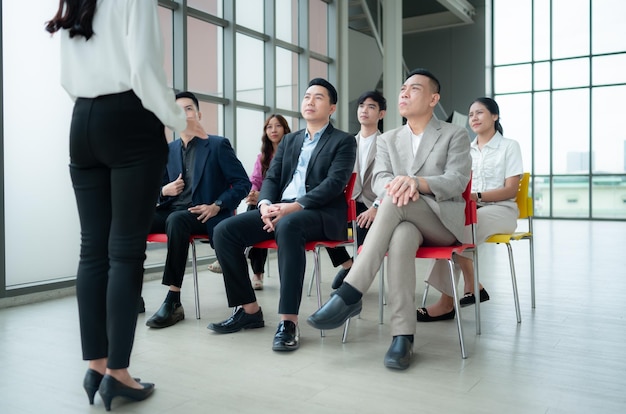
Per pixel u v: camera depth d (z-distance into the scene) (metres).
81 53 1.64
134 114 1.63
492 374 2.05
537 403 1.76
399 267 2.23
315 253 2.77
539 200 13.92
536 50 13.72
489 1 13.70
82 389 1.93
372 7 8.30
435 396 1.83
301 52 7.03
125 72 1.60
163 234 3.13
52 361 2.27
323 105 2.82
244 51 6.07
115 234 1.68
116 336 1.68
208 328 2.73
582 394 1.84
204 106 5.58
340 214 2.77
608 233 9.14
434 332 2.70
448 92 13.01
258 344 2.49
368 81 8.23
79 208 1.74
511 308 3.26
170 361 2.24
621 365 2.16
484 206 3.12
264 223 2.73
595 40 13.20
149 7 1.59
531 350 2.38
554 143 13.69
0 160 3.48
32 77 3.84
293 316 2.45
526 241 7.83
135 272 1.70
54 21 1.62
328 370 2.12
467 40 12.78
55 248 4.01
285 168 2.94
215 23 5.62
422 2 11.48
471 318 3.00
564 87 13.52
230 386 1.94
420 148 2.59
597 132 13.30
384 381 1.98
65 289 3.87
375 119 3.69
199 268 5.15
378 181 2.75
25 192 3.79
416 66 13.32
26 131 3.80
